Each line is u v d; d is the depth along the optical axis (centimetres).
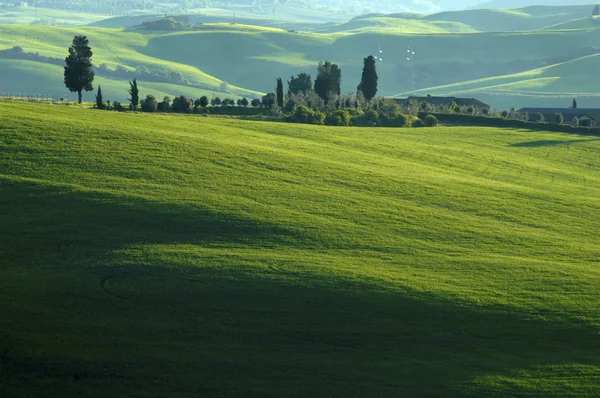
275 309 8125
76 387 6625
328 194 12262
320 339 7600
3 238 9675
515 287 8969
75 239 9744
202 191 11688
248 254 9525
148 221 10400
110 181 11775
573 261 10131
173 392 6631
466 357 7412
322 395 6706
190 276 8775
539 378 7106
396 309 8238
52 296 8150
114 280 8619
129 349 7219
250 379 6881
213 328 7694
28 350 7075
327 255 9700
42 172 11906
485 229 11362
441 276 9212
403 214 11662
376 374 7069
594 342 7744
